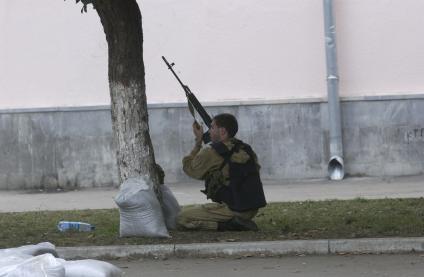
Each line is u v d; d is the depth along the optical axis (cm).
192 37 5884
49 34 5934
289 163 5878
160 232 3294
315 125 5853
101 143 5934
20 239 3447
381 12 5809
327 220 3725
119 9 3388
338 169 5816
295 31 5844
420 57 5809
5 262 1584
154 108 5894
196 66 5894
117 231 3516
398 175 5841
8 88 5962
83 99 5947
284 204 4428
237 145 3384
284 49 5850
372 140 5844
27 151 5956
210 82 5891
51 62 5950
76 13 5922
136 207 3278
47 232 3619
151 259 3134
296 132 5869
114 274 1666
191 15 5884
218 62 5884
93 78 5947
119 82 3450
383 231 3362
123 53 3438
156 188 3444
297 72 5850
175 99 5900
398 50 5822
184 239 3281
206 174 3381
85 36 5934
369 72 5828
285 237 3288
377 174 5859
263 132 5878
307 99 5834
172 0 5888
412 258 3028
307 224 3622
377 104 5838
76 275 1596
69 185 5950
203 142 3453
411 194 4862
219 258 3125
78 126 5941
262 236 3309
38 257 1578
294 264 2961
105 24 3456
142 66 3494
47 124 5956
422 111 5822
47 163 5956
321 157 5859
